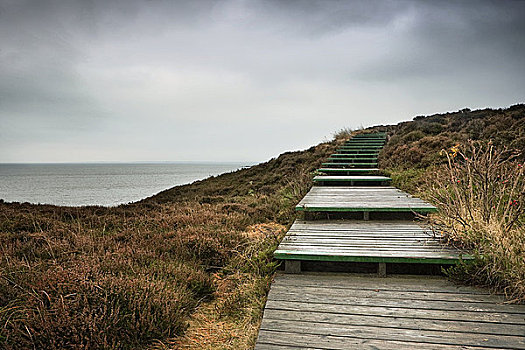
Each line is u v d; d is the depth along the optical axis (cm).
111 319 248
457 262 312
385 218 529
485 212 359
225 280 381
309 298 273
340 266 370
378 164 1252
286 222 705
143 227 652
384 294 278
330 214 545
